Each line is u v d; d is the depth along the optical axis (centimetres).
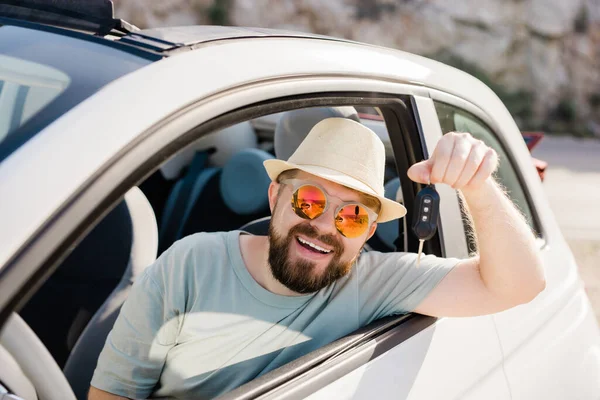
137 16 1709
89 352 179
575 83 2047
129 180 99
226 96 118
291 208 152
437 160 136
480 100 206
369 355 140
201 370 156
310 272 151
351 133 158
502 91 1992
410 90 170
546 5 2077
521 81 2012
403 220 181
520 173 220
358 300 160
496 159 139
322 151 156
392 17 1939
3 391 96
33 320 198
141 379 156
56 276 200
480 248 157
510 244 152
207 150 333
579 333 202
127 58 120
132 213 200
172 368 159
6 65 122
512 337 179
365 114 309
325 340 156
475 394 159
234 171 313
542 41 2052
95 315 184
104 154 98
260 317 155
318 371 129
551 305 199
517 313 185
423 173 138
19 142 99
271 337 155
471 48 1992
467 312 160
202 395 156
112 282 196
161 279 158
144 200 209
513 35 2036
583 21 2091
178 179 331
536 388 177
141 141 103
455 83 195
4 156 96
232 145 341
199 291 157
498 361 170
